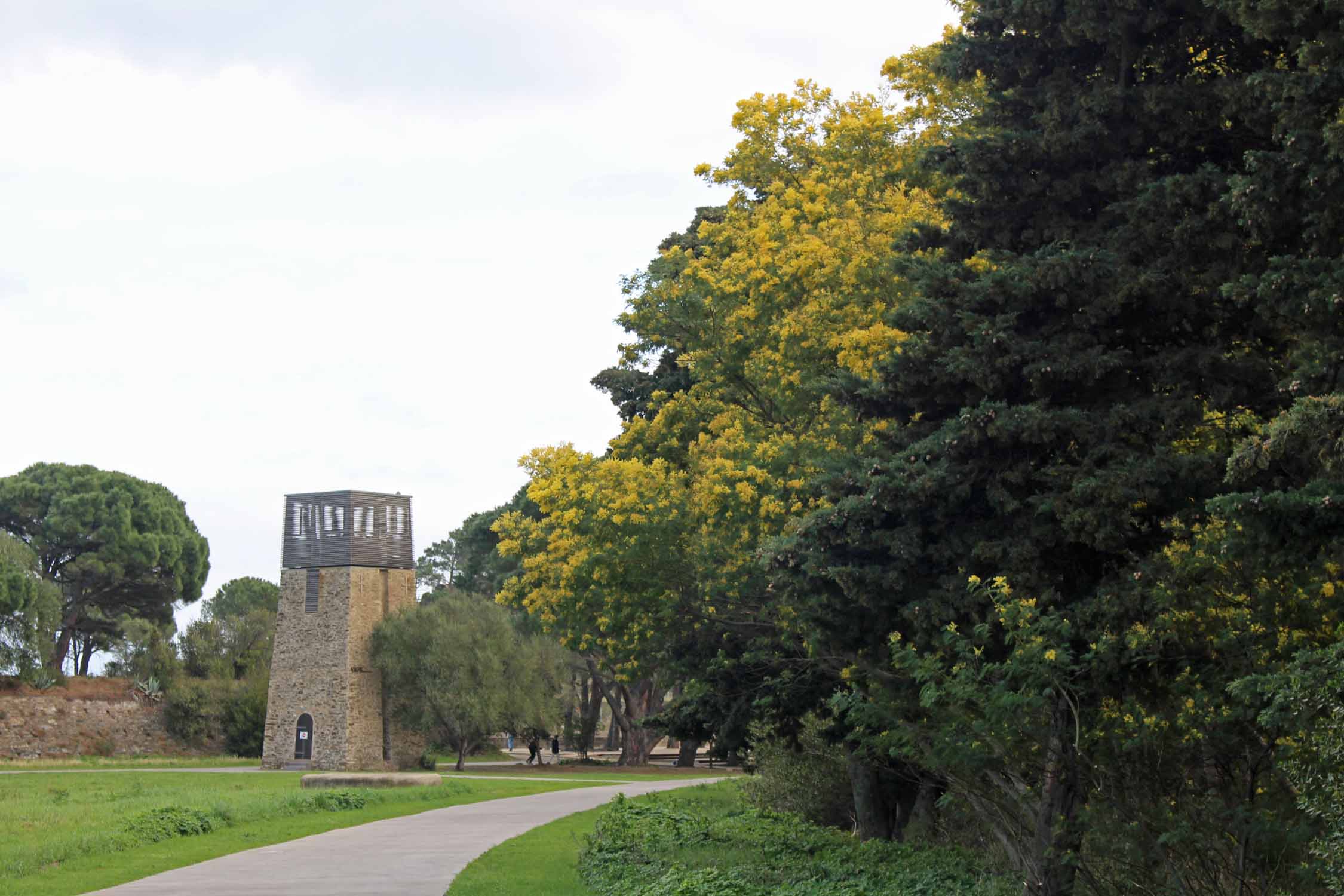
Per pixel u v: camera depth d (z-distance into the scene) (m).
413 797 36.44
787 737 25.59
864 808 23.48
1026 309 14.70
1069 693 13.20
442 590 90.81
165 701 75.62
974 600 13.82
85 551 87.94
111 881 17.67
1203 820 12.67
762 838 22.31
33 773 56.03
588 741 76.00
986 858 17.77
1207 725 12.41
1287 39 12.80
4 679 71.25
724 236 24.73
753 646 23.09
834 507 14.68
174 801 31.00
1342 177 11.68
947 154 15.80
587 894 16.62
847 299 19.23
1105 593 13.03
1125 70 14.92
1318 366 11.61
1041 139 15.11
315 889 16.72
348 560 64.38
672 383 38.69
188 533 94.75
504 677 64.50
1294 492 11.02
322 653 63.97
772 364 21.33
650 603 22.20
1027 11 14.98
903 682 15.27
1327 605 12.04
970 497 14.71
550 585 23.19
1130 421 13.65
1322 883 11.64
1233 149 14.66
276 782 47.50
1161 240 14.27
